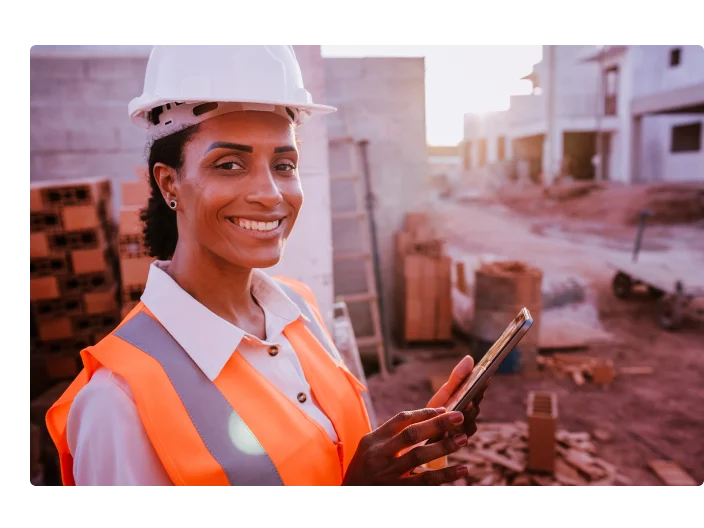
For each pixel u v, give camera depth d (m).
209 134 0.84
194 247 0.92
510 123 22.62
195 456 0.79
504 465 3.90
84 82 5.08
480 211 17.25
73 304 4.89
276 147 0.86
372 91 6.39
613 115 20.80
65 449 0.87
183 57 0.87
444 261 6.33
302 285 1.32
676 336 6.65
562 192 18.36
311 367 1.05
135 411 0.78
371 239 6.54
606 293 8.22
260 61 0.87
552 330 6.71
